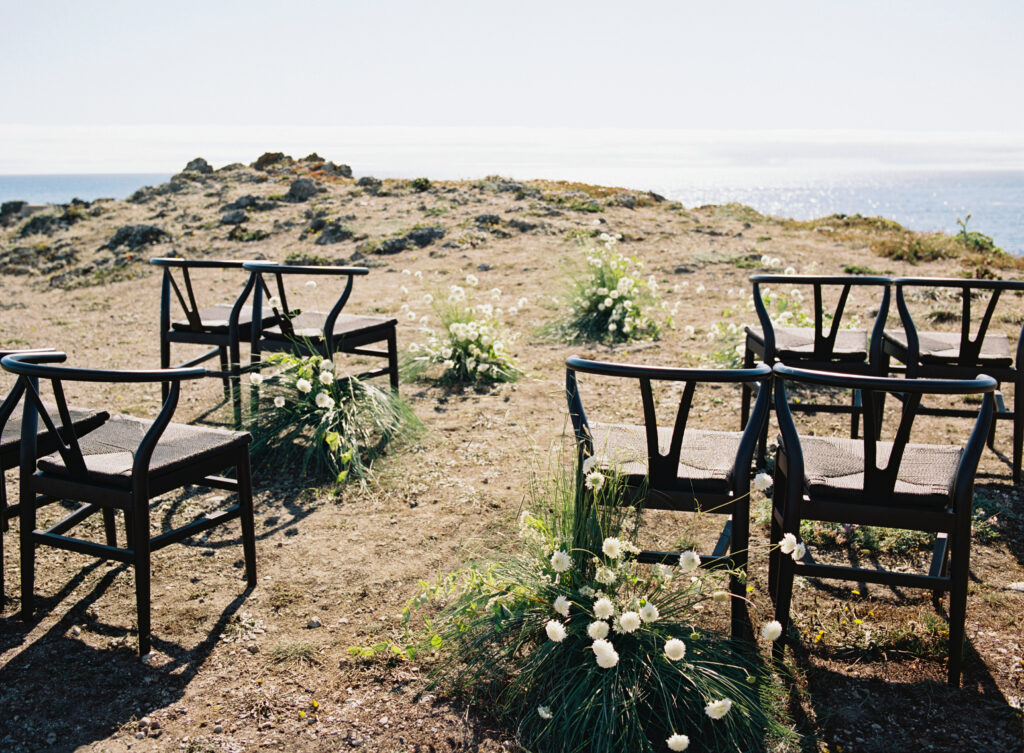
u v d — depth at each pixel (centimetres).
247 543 315
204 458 293
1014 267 1059
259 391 488
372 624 292
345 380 492
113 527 346
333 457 439
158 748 228
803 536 355
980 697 247
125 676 262
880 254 1145
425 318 673
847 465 274
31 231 1719
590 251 870
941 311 762
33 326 902
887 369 461
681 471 274
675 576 261
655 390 591
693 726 230
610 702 226
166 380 263
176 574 329
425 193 1747
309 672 264
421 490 416
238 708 246
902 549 343
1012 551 341
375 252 1276
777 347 443
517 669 259
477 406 562
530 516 290
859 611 297
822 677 259
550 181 2070
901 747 227
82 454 288
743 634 272
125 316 952
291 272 494
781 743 227
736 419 522
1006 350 429
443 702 248
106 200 2039
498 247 1270
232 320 508
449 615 288
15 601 309
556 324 800
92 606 305
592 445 281
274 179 2138
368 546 354
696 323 805
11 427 325
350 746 230
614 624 238
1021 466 418
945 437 484
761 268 1058
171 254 1376
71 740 231
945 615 292
